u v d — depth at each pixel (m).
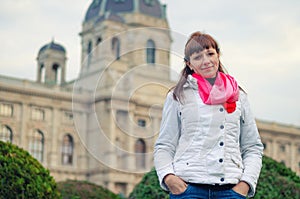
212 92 3.61
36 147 64.00
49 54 78.62
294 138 76.06
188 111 3.62
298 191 7.02
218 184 3.54
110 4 75.94
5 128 62.22
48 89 64.88
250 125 3.77
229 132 3.61
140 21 74.69
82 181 11.70
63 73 79.06
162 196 7.54
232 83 3.68
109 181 51.69
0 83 61.84
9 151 7.20
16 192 6.88
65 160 64.81
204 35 3.74
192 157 3.59
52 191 7.36
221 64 3.79
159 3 77.81
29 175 7.07
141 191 7.84
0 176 6.84
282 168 7.56
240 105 3.71
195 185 3.56
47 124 64.75
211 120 3.58
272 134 74.44
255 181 3.63
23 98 63.41
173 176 3.59
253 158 3.73
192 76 3.68
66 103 66.12
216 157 3.55
